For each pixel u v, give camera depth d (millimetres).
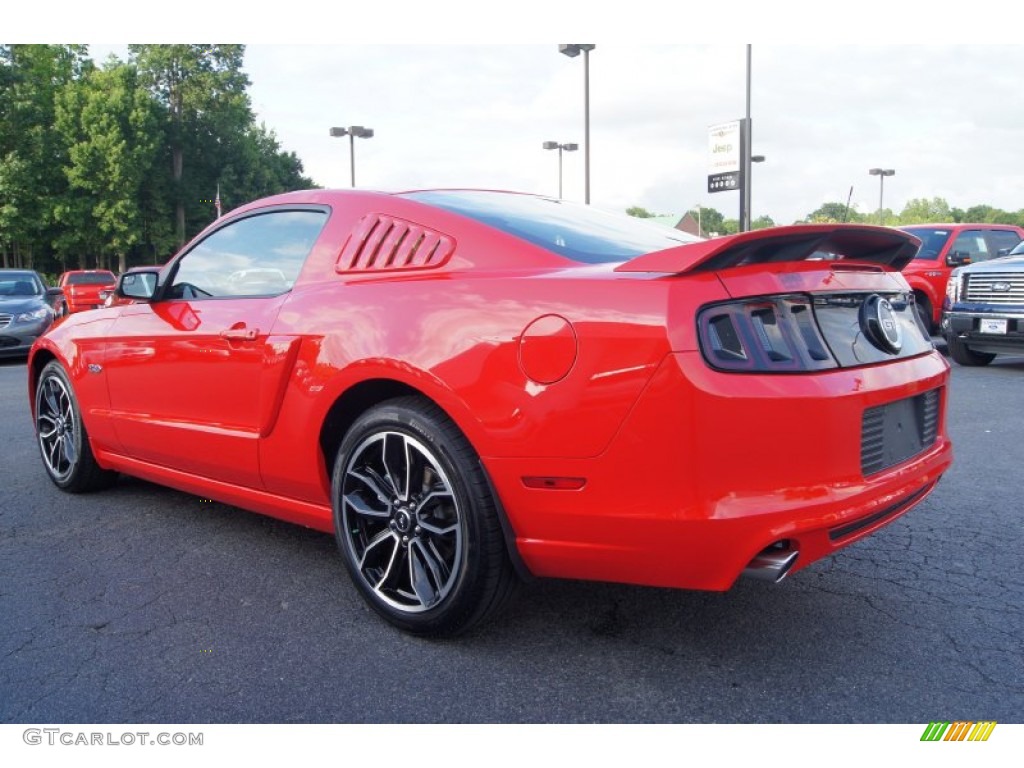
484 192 3434
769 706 2379
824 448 2324
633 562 2389
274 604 3117
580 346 2350
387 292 2859
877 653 2686
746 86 20734
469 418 2516
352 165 28688
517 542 2549
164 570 3465
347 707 2396
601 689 2482
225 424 3424
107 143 48781
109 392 4094
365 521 2959
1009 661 2617
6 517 4199
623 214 3656
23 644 2801
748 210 21250
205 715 2361
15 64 48250
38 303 12914
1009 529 3875
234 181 62750
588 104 22250
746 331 2295
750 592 3186
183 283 3820
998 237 12312
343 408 3010
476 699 2434
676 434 2230
